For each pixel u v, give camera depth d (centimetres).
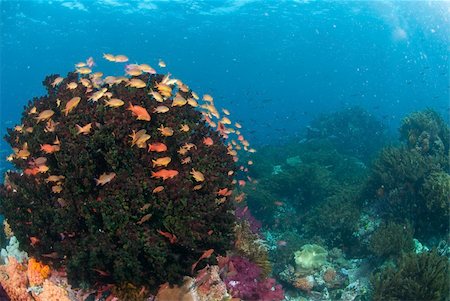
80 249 427
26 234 471
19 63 6775
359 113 2634
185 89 761
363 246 1069
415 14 4919
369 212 1165
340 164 1839
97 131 486
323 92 10581
